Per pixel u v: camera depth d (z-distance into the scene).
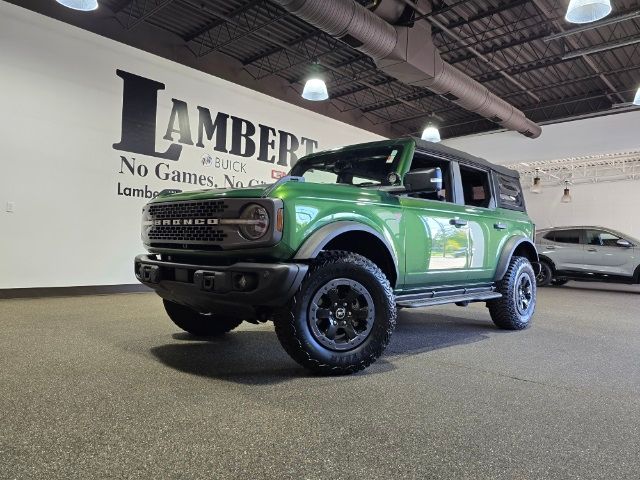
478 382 2.67
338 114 12.76
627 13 7.38
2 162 6.37
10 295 6.41
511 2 7.53
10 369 2.68
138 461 1.58
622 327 4.91
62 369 2.70
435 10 7.50
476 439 1.85
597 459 1.71
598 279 9.90
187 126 8.39
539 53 9.48
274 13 8.02
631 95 11.48
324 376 2.71
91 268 7.22
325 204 2.76
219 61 9.86
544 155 13.02
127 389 2.36
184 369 2.77
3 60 6.38
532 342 3.92
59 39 6.88
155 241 3.02
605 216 12.91
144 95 7.81
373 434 1.87
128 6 7.93
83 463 1.55
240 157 9.24
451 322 4.99
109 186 7.41
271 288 2.42
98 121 7.28
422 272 3.43
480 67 10.17
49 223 6.79
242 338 3.76
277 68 10.52
